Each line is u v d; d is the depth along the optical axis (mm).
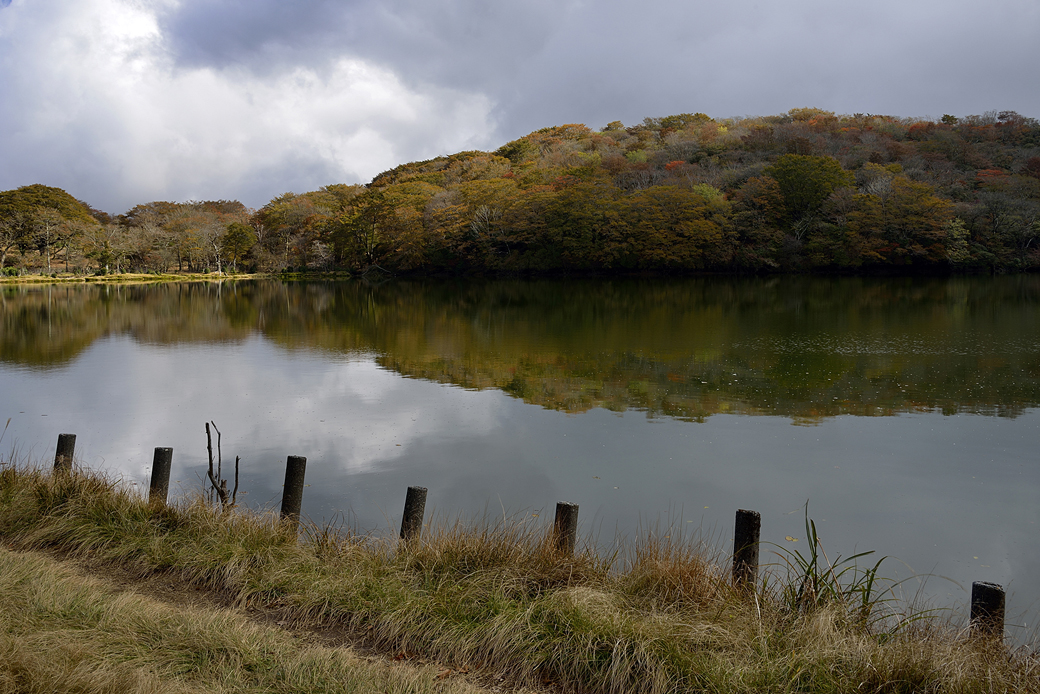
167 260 89000
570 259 63000
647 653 3824
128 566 5266
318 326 27547
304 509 7449
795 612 4320
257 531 5508
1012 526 7250
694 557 4914
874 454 9773
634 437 10641
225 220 109125
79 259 84375
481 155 118000
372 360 18609
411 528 5340
